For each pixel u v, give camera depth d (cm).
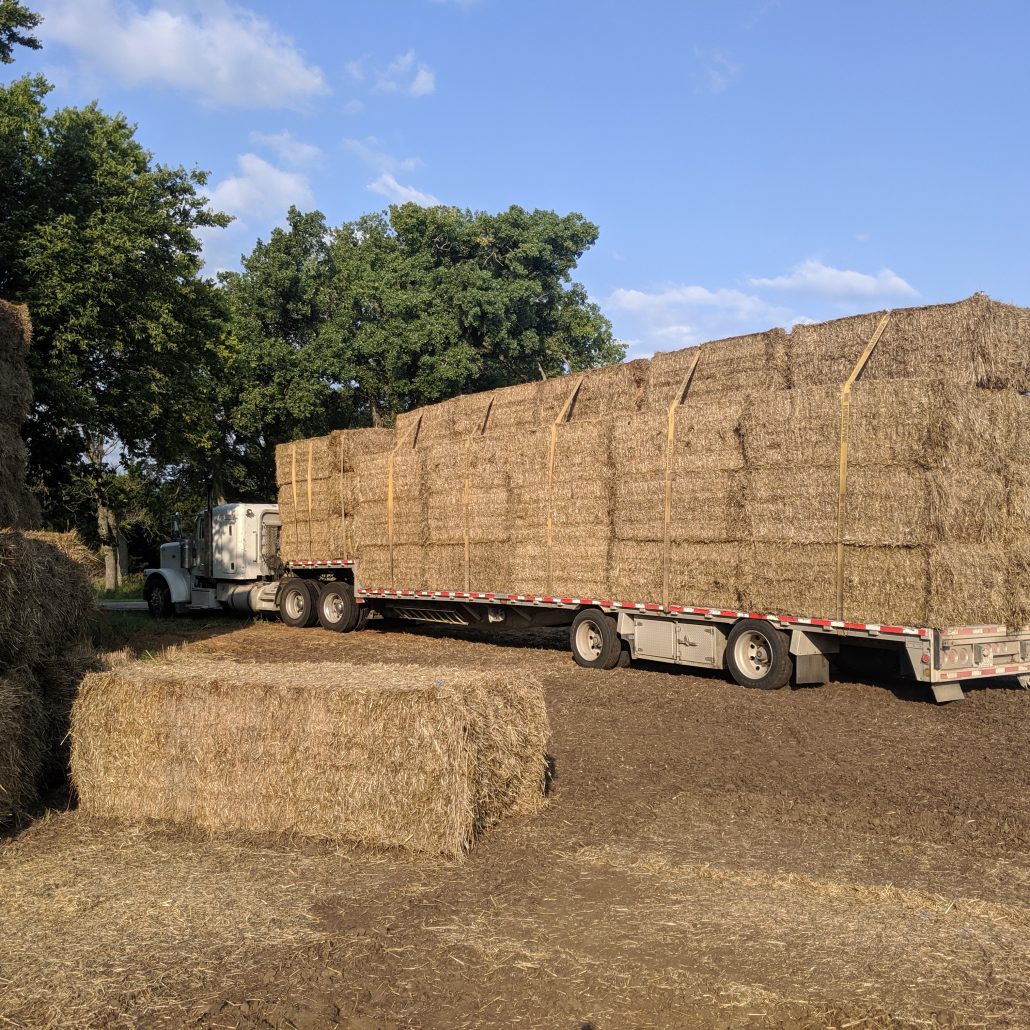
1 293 1750
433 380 3391
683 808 692
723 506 1202
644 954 440
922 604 1002
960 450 1002
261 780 640
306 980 420
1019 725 955
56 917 496
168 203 2145
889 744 894
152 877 559
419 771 593
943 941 449
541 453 1467
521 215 3634
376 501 1812
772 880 538
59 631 783
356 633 1958
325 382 3619
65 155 1795
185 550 2384
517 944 453
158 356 1973
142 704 673
